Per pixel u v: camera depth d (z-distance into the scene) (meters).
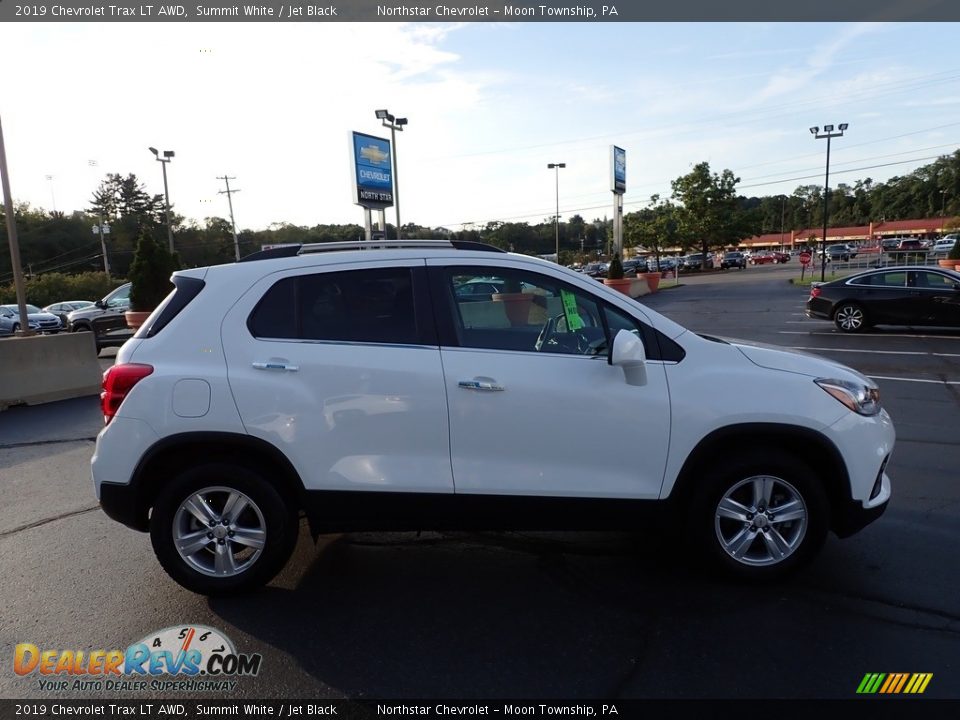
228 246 90.56
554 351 3.62
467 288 3.67
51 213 88.25
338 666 3.06
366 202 29.61
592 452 3.52
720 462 3.59
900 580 3.72
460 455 3.52
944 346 12.58
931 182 116.94
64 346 10.19
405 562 4.11
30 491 5.71
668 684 2.87
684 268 64.00
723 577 3.74
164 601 3.68
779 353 3.76
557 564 4.05
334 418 3.49
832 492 3.66
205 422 3.47
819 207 140.75
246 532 3.61
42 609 3.63
